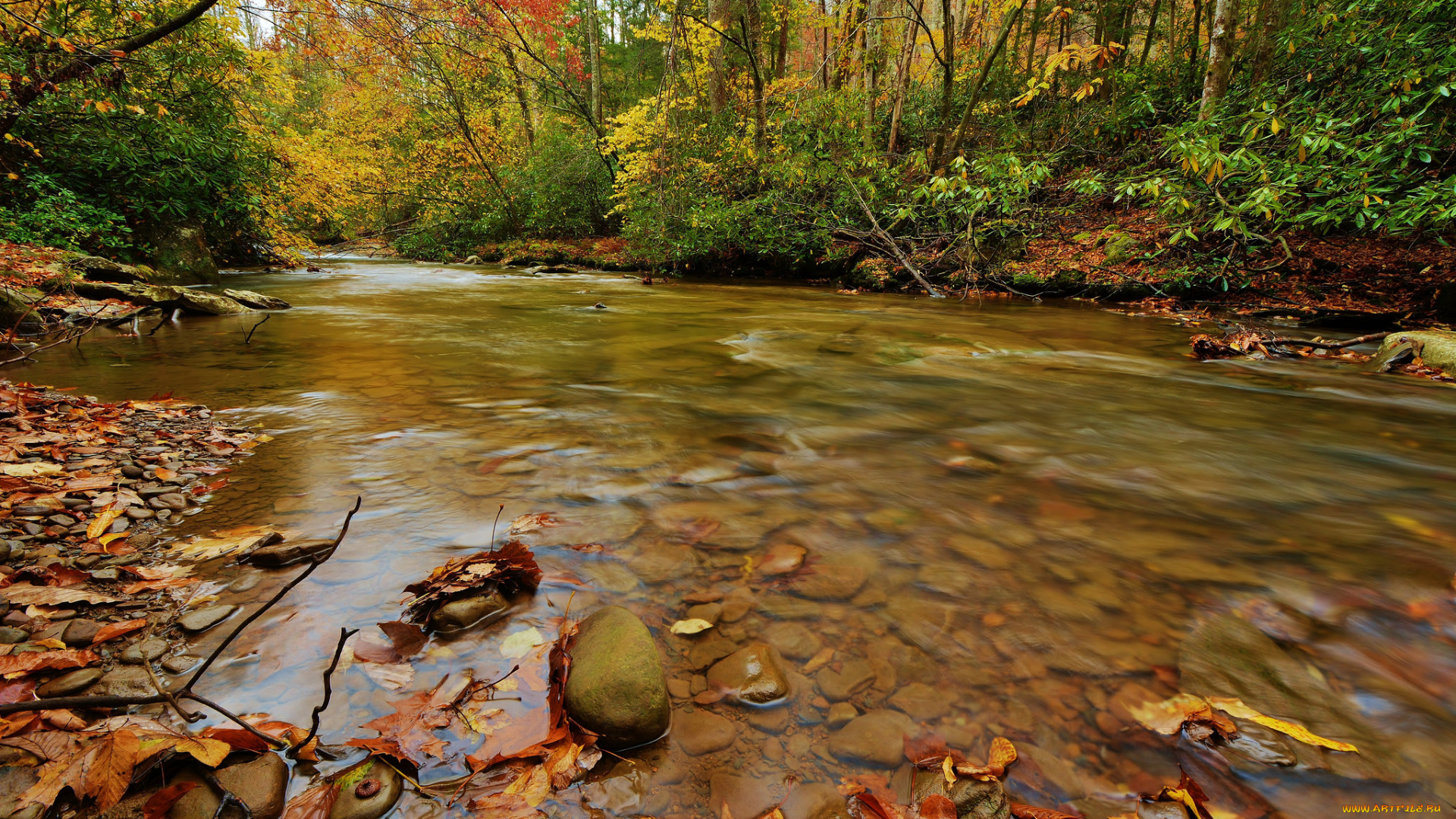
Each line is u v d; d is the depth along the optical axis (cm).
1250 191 742
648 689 134
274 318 732
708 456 299
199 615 162
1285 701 144
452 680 146
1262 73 991
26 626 155
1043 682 150
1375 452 322
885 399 422
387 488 248
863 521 234
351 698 139
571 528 220
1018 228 1182
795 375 489
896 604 181
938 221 1219
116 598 169
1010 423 371
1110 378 492
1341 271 841
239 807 110
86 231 859
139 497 231
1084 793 120
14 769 112
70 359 485
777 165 1291
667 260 1443
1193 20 1658
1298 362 552
